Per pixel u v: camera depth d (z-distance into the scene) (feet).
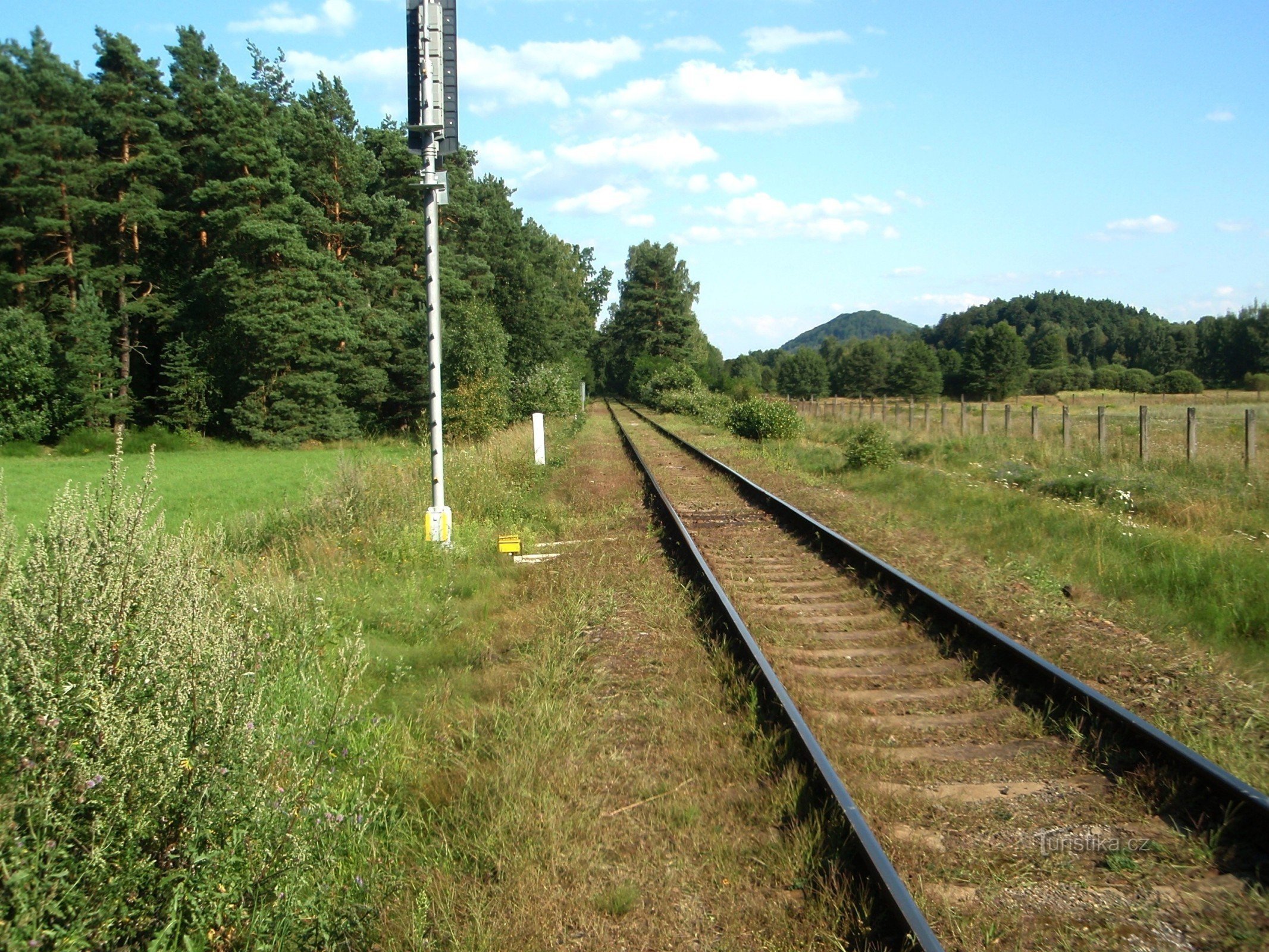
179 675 11.83
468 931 11.73
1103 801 15.31
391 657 23.38
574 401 141.90
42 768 9.88
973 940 11.62
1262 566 29.99
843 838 13.48
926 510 46.09
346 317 145.69
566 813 14.90
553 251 285.43
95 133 142.61
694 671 21.88
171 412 147.74
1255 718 18.58
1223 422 98.27
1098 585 29.96
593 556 35.32
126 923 9.95
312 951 11.33
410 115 35.47
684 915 12.35
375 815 14.12
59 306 142.82
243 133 137.28
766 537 41.01
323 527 38.04
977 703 19.81
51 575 12.88
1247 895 12.53
